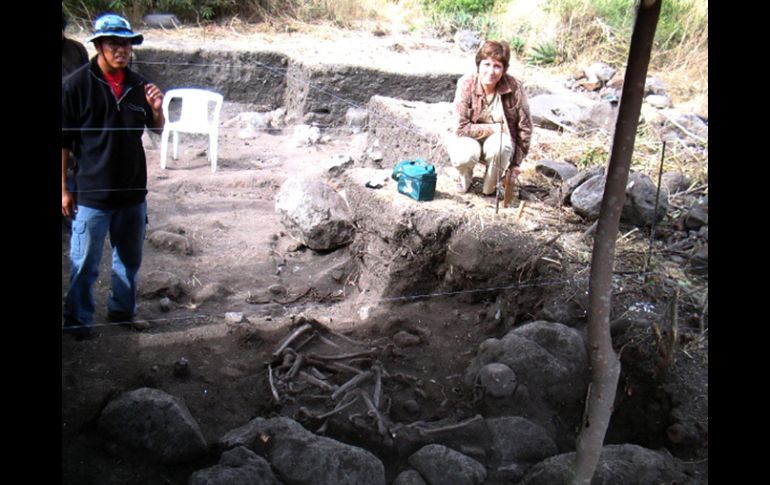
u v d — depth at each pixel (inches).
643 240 191.0
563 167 220.7
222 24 388.8
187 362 151.8
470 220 185.9
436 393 154.6
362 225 206.5
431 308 184.4
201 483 111.0
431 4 436.5
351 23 412.5
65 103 137.5
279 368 157.1
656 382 146.3
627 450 125.7
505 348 151.5
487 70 184.9
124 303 165.8
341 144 317.1
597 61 354.3
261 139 319.3
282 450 122.0
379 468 121.4
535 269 172.7
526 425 135.1
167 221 230.4
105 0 365.4
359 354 163.8
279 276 205.2
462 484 122.1
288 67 344.2
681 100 319.3
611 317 158.9
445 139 230.7
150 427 123.3
